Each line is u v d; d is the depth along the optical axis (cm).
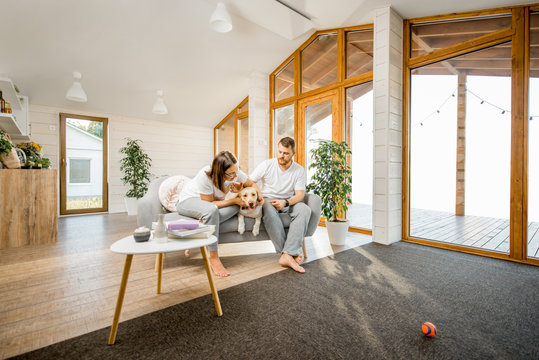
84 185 456
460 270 180
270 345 98
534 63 204
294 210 194
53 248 237
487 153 291
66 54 320
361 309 125
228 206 185
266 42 355
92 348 96
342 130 326
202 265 190
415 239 259
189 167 568
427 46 264
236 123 518
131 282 159
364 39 310
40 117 414
